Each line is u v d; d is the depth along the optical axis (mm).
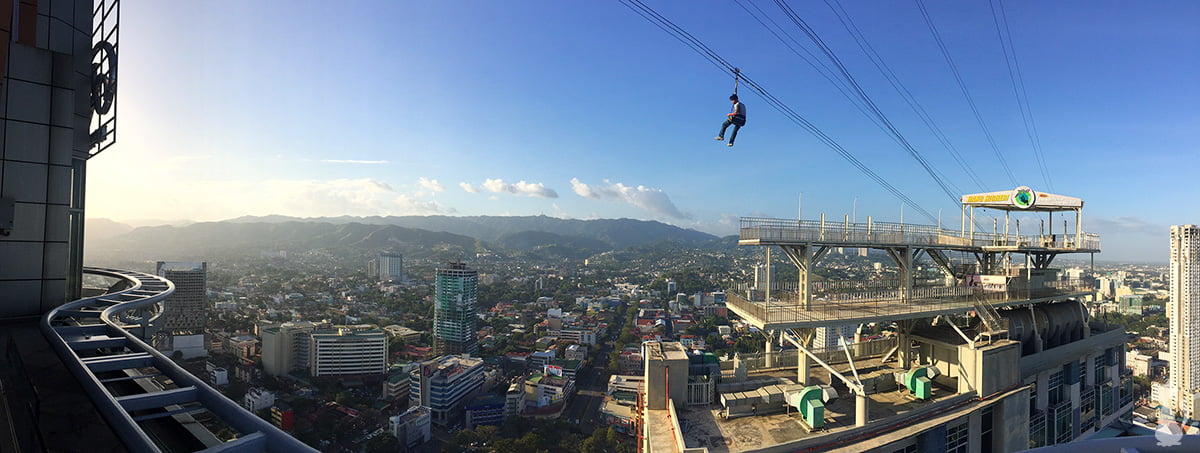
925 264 36969
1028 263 36562
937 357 31484
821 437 22094
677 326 190500
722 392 26250
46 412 7453
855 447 22078
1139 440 4410
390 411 103500
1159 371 107500
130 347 11430
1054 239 36312
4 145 15367
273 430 6289
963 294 31844
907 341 31484
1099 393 40344
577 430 96688
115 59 17484
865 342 34812
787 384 26906
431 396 105250
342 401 101125
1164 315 153375
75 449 6195
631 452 84812
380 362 125062
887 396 28531
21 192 15711
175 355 122375
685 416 24719
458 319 156750
